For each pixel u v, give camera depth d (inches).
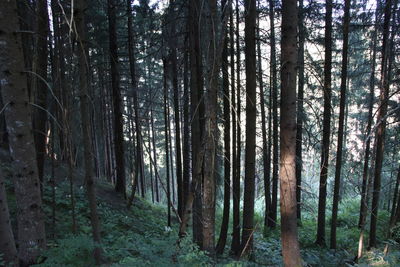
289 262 201.8
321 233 435.5
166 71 482.9
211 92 207.6
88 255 203.9
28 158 174.7
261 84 407.5
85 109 189.6
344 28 386.0
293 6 191.6
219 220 593.6
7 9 161.8
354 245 436.5
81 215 371.2
